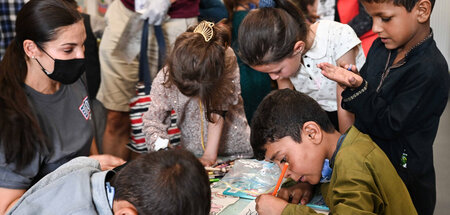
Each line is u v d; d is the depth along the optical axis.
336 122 1.95
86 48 2.71
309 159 1.29
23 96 1.37
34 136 1.36
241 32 1.60
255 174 1.62
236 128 1.93
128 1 2.56
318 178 1.34
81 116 1.64
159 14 2.50
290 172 1.34
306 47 1.71
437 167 3.31
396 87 1.44
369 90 1.38
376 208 1.18
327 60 1.78
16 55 1.41
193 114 1.88
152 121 1.82
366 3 1.38
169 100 1.80
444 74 1.40
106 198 1.08
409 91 1.39
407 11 1.32
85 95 1.71
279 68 1.62
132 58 2.69
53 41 1.37
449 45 4.41
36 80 1.47
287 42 1.54
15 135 1.30
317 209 1.38
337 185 1.20
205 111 1.84
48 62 1.41
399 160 1.50
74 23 1.40
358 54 1.83
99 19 2.87
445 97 1.41
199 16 2.70
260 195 1.33
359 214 1.10
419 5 1.32
